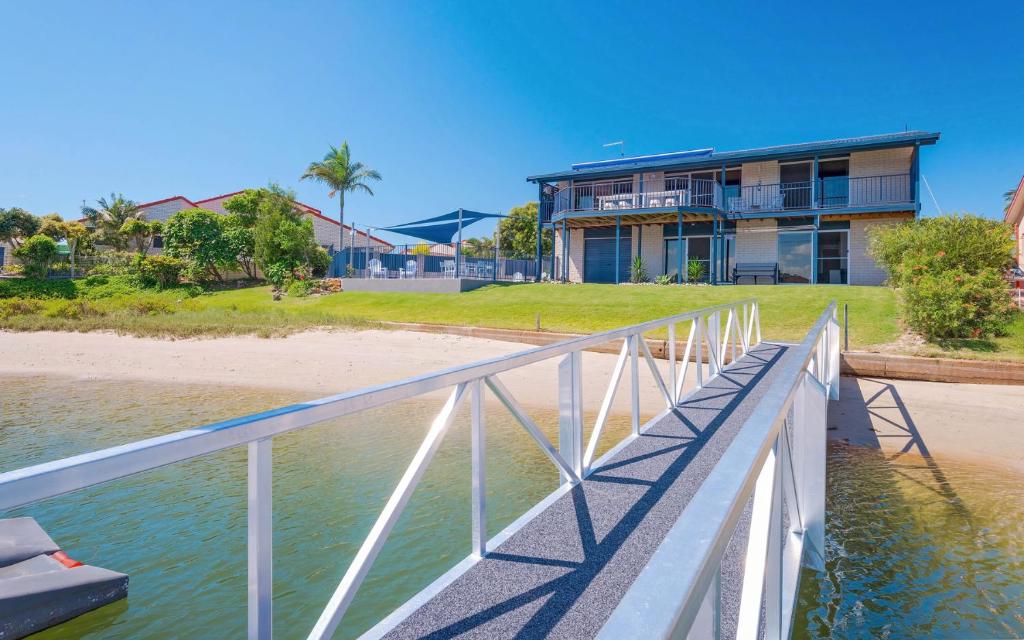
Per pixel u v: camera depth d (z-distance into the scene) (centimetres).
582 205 2603
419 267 2788
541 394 1070
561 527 297
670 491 346
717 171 2348
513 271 3025
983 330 1200
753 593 136
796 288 1789
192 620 354
